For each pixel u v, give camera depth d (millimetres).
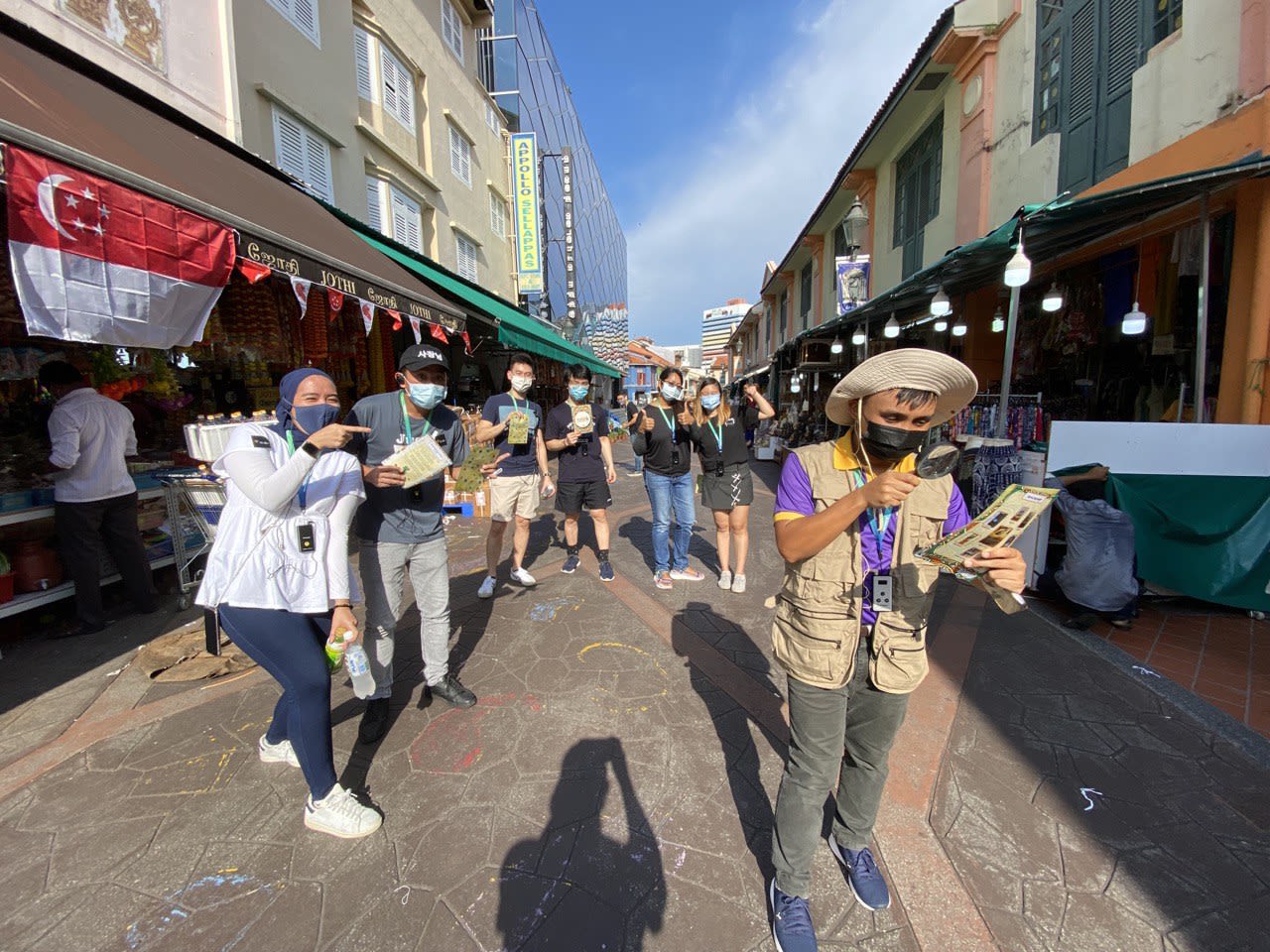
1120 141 5555
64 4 4609
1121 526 3604
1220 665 3180
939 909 1762
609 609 4168
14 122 2480
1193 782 2279
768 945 1645
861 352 11297
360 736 2586
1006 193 7312
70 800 2234
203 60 5945
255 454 1871
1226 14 4406
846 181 12266
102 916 1735
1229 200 4391
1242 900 1762
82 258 2627
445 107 12000
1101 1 5754
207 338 5047
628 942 1653
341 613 2105
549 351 12438
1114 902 1771
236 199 4066
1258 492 3668
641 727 2693
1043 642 3508
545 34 20625
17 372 4141
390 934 1674
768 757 2482
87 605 3756
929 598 1578
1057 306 5477
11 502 3488
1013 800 2205
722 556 4629
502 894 1811
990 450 4906
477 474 4438
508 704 2900
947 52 7988
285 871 1898
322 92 7938
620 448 17406
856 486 1524
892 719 1633
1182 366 5258
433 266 8828
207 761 2469
